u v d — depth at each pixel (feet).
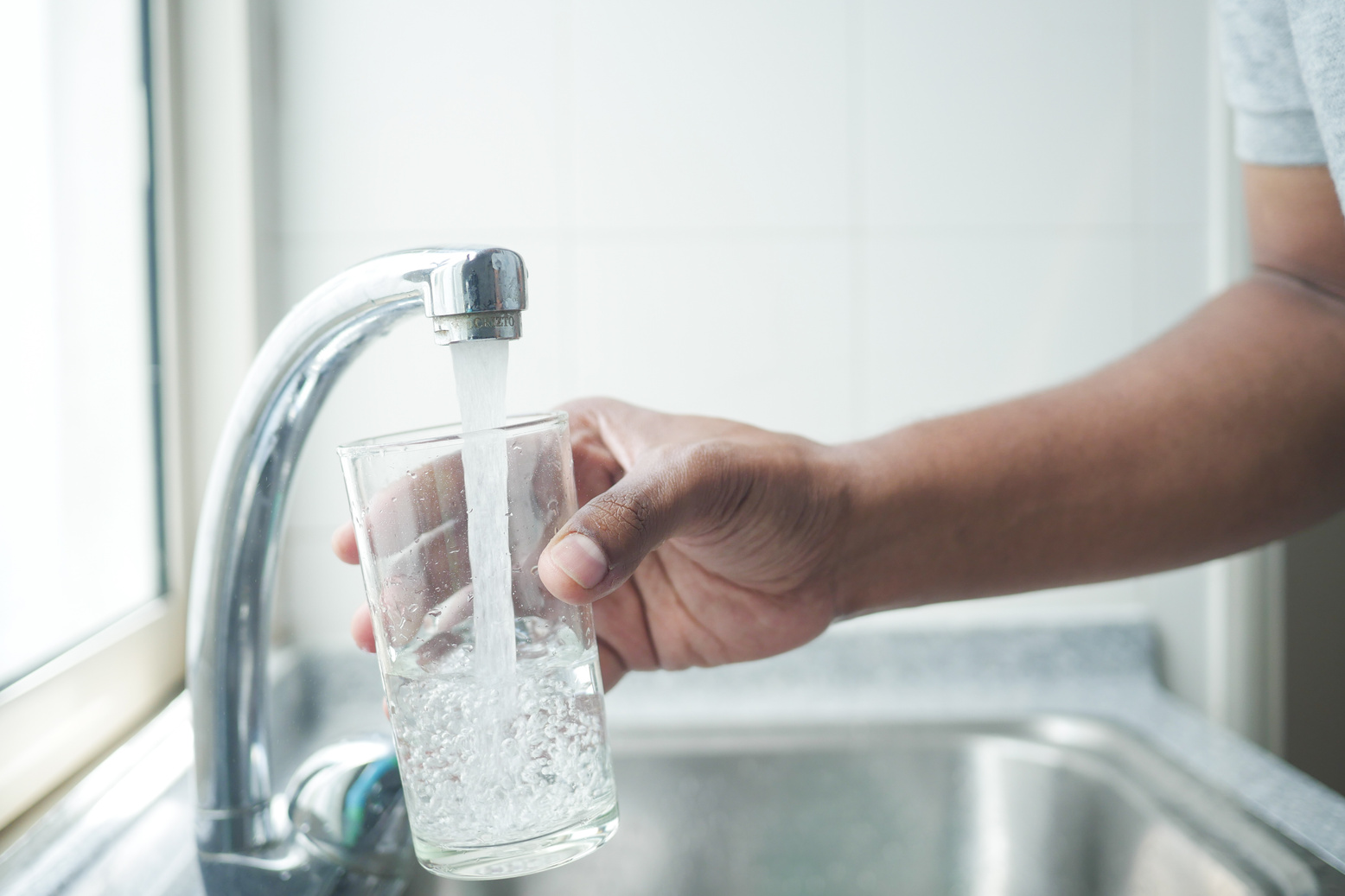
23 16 2.26
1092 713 2.88
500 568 1.13
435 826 1.14
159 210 2.92
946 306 3.27
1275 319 1.91
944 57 3.23
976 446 1.80
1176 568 1.90
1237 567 3.33
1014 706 2.99
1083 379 1.94
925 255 3.26
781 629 1.88
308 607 3.23
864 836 2.75
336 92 3.17
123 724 2.51
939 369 3.28
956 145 3.25
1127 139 3.27
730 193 3.22
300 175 3.18
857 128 3.23
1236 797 2.23
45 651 2.29
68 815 1.99
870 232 3.25
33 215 2.30
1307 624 3.37
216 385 3.01
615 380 3.24
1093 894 2.49
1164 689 3.38
